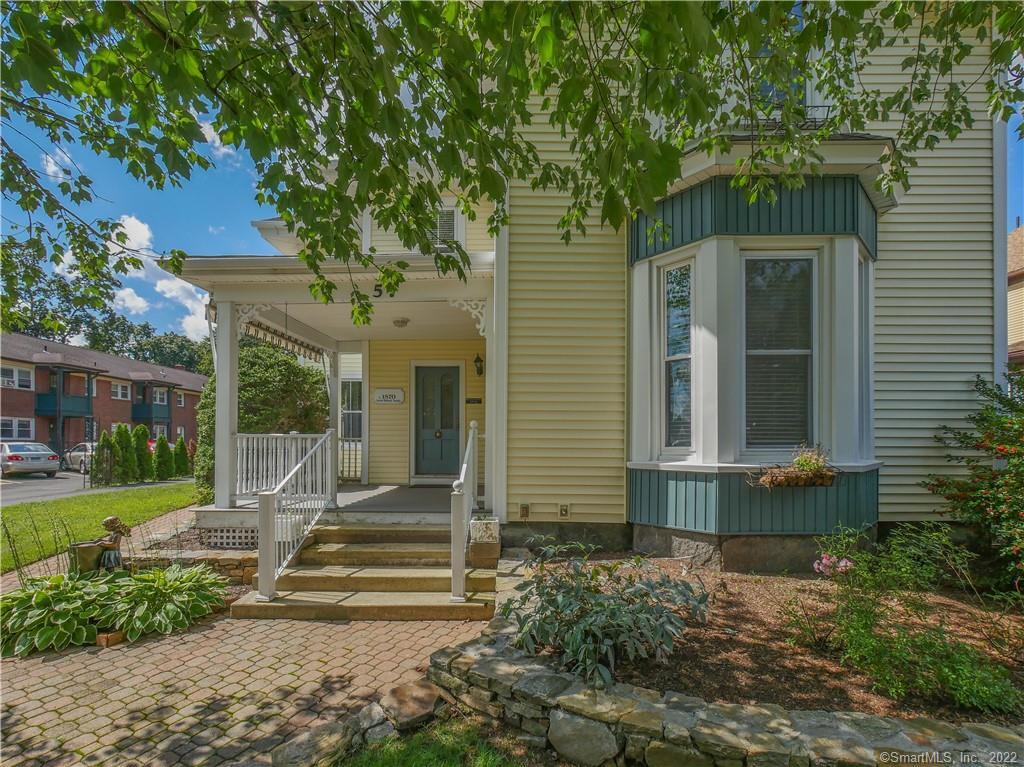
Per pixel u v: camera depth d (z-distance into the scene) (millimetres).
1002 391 5320
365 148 2732
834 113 5188
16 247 4203
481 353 9148
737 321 4664
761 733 2154
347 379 10750
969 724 2229
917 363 5727
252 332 7156
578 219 4145
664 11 1827
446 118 2707
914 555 3301
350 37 2232
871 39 3941
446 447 9078
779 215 4645
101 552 4734
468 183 3404
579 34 2256
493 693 2695
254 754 2613
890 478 5691
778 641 3061
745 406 4703
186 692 3172
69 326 5152
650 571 3387
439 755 2451
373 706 2881
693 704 2379
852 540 3461
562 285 5723
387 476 8992
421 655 3623
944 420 5688
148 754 2613
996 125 5707
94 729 2818
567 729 2402
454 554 4395
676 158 2080
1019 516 3895
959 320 5727
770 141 4211
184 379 35250
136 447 16328
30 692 3191
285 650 3717
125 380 29281
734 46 3688
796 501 4535
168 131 3281
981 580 3998
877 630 2814
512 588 4445
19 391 23875
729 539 4570
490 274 5922
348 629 4082
